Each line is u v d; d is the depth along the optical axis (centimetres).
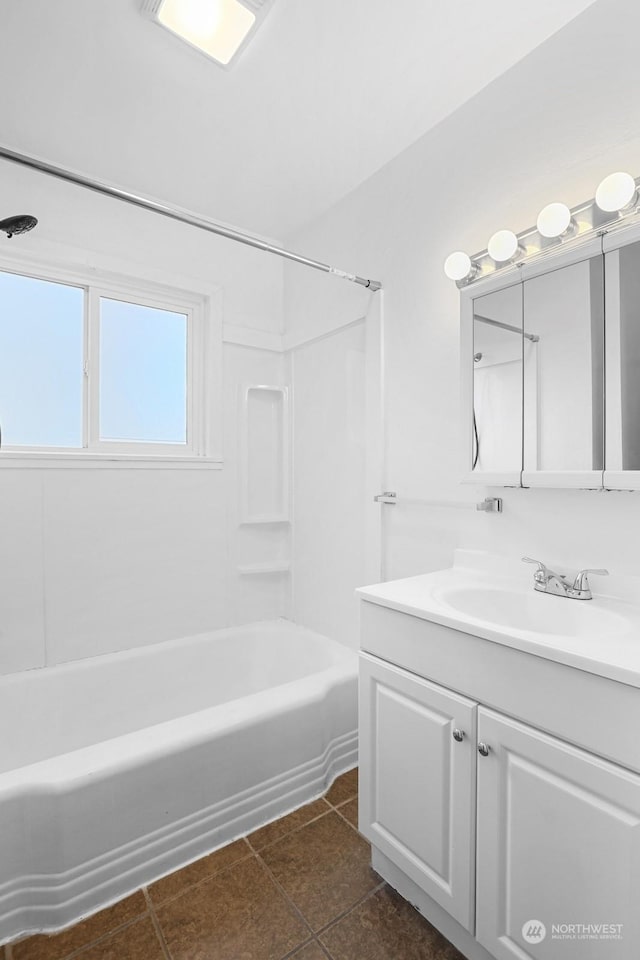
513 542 146
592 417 123
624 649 86
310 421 242
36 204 186
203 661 223
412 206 181
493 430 146
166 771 135
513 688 95
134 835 129
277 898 124
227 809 146
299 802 162
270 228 241
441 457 170
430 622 112
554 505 136
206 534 235
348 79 149
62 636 196
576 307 126
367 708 129
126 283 214
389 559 192
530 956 93
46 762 127
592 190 127
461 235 162
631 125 119
